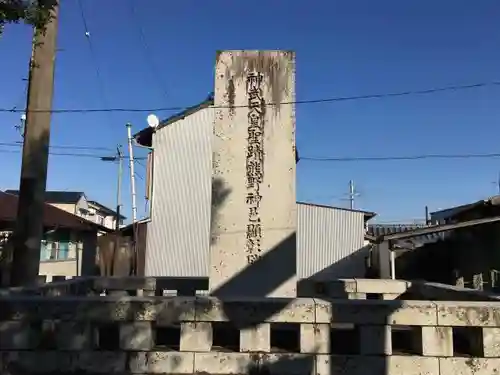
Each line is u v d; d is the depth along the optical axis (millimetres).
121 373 6125
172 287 11711
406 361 6094
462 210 23734
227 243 8867
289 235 8875
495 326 6090
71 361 6117
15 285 8484
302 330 6191
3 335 6121
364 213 25922
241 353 6164
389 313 6172
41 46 9234
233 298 6383
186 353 6164
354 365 6105
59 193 42625
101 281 11609
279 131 9172
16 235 8680
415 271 27172
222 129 9203
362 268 25219
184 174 23625
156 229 23297
